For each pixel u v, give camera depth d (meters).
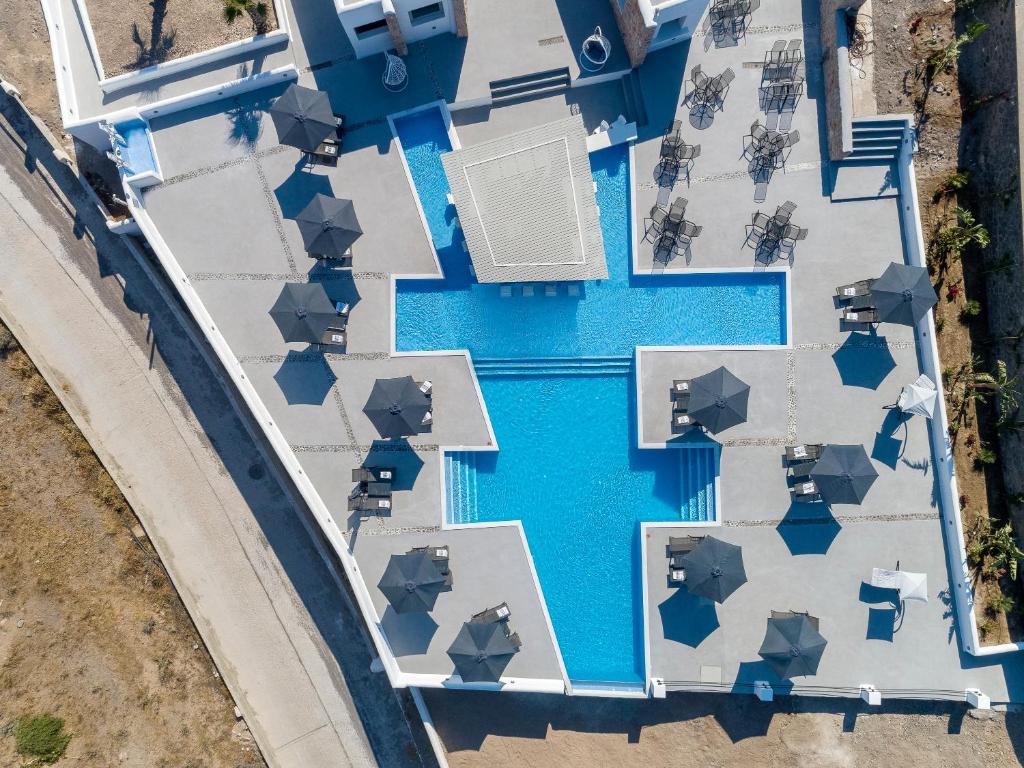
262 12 20.75
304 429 21.08
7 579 22.11
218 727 22.80
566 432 21.27
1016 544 20.56
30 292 22.48
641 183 20.80
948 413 20.91
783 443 20.72
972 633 20.16
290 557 22.97
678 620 20.73
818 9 20.48
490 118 21.14
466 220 19.50
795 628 19.11
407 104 20.88
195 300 20.92
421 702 21.89
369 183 20.92
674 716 21.94
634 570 21.14
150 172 20.47
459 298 21.14
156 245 20.80
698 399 19.14
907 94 20.80
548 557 21.34
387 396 19.36
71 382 22.61
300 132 18.97
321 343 20.03
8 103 22.38
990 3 19.94
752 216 20.66
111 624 22.50
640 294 21.09
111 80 20.64
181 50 20.88
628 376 21.12
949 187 20.80
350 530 21.03
